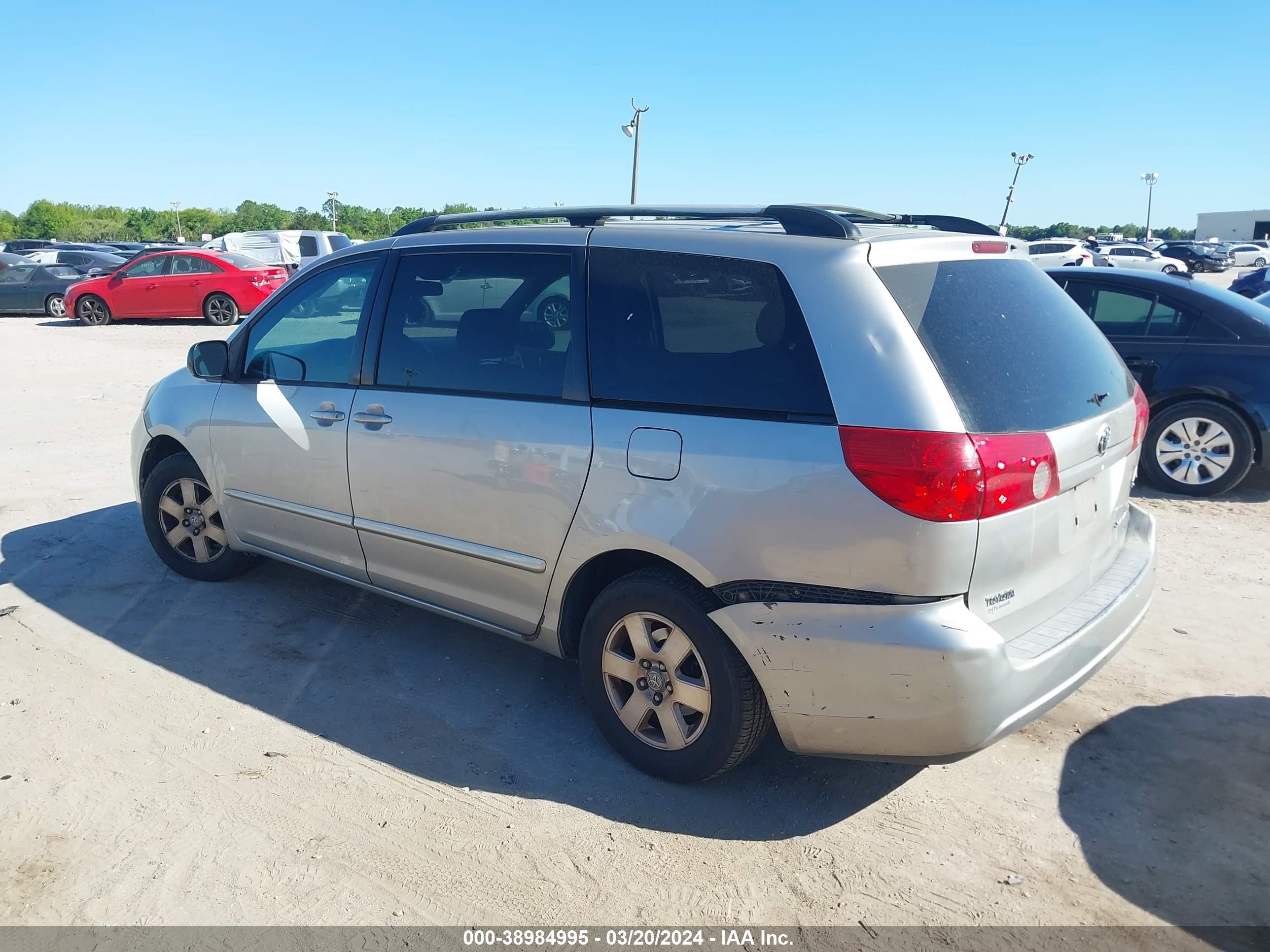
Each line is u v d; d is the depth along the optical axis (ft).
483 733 12.17
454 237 12.70
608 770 11.38
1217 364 22.70
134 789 10.78
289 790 10.84
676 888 9.35
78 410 34.06
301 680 13.48
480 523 11.91
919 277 9.83
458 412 12.03
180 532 16.78
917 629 8.92
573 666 14.11
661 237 10.89
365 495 13.21
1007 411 9.35
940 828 10.34
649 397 10.50
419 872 9.52
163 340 60.03
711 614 10.00
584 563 10.99
